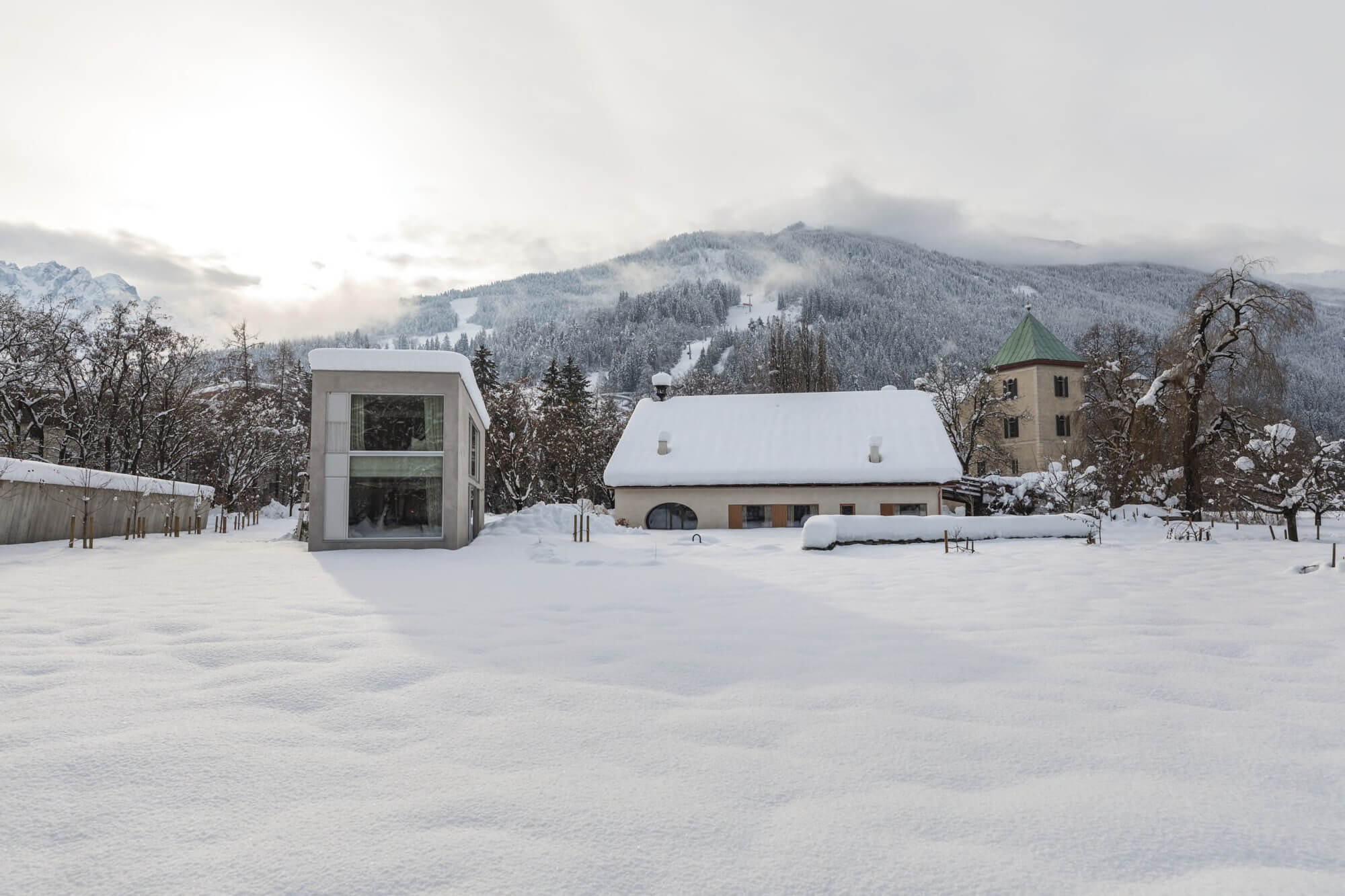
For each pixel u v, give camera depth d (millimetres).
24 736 4113
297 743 4102
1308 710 4887
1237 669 6035
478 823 3107
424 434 20422
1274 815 3275
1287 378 33344
